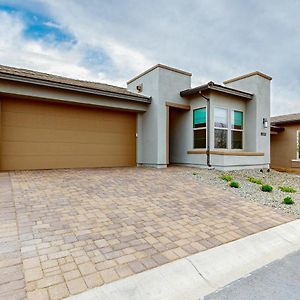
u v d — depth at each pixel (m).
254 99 11.98
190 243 3.41
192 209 4.91
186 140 11.81
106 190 6.01
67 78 11.20
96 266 2.70
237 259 3.13
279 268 2.97
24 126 8.95
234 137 11.78
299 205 5.62
